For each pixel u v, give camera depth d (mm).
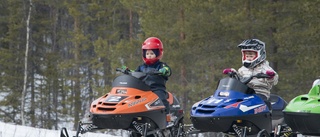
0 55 91438
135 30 102375
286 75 51969
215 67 58312
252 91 20641
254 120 20125
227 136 21938
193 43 54281
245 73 22578
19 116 98188
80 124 21688
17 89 93812
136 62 61281
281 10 50281
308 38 47656
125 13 100688
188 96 61781
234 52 53312
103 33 97188
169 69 22469
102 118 20562
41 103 94438
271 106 21656
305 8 46094
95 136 32250
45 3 100375
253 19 50625
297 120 18922
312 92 19328
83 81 97750
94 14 95812
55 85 94500
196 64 57344
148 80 22328
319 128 18453
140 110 20797
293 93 52812
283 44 48344
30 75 95250
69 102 90125
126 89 21172
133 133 23141
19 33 96125
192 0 52125
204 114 19844
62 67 89812
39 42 99375
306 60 46562
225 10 52875
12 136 30188
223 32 53344
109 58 64688
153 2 56781
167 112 22438
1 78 93312
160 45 23422
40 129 33938
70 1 98500
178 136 22328
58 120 96812
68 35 105188
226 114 19594
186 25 54250
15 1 94250
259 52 22391
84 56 93062
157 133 22203
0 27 102000
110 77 87375
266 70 22109
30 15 87750
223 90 20547
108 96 21297
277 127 20781
